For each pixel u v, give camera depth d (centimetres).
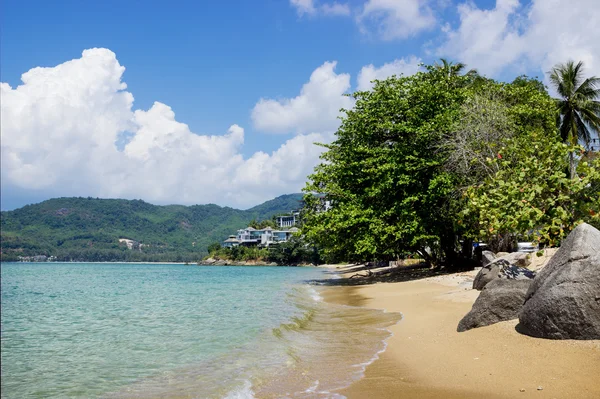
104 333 1541
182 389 820
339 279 4247
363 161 2962
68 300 3027
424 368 829
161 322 1723
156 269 10931
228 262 13412
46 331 1662
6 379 966
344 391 732
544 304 845
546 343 821
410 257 5225
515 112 2870
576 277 821
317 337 1235
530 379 681
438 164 2764
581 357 727
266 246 13375
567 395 603
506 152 1928
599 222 1355
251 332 1368
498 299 1041
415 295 2005
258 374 880
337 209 3070
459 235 3238
